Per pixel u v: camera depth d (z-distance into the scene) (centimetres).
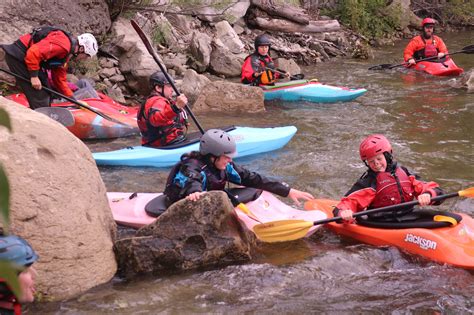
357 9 1567
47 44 673
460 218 444
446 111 887
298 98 952
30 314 343
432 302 375
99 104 762
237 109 873
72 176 384
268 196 503
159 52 1066
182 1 1134
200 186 439
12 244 261
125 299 365
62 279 360
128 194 511
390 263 430
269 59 985
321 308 366
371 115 864
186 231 408
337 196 563
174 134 649
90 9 951
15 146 367
